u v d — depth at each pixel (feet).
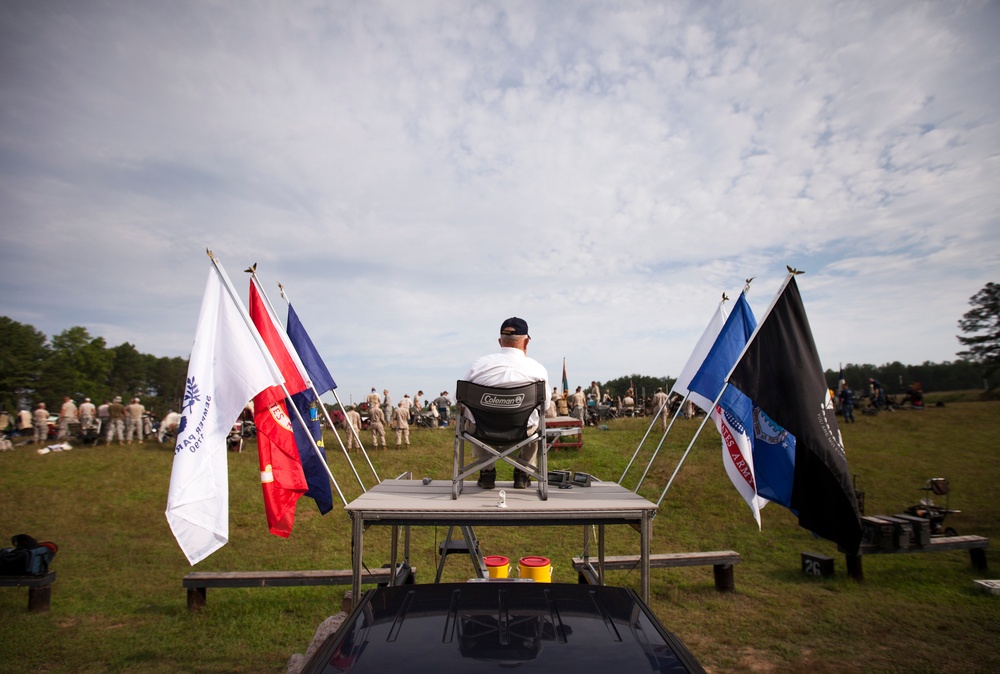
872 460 62.64
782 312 15.70
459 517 11.87
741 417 16.81
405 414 76.33
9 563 24.70
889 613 23.80
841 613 23.88
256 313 18.37
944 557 34.37
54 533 42.09
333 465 64.80
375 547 37.86
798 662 18.89
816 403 15.05
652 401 95.86
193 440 14.78
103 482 57.36
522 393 12.86
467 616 7.34
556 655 6.47
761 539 39.58
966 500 49.11
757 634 21.56
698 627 22.39
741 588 27.84
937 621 22.72
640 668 6.28
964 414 91.91
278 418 15.99
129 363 339.16
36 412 82.12
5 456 68.74
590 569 19.17
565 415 82.74
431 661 6.32
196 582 24.72
